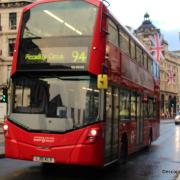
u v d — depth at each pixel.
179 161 16.58
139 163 15.85
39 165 14.25
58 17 12.02
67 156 11.30
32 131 11.59
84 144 11.25
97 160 11.35
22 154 11.66
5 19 66.62
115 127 13.20
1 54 66.56
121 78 14.00
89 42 11.64
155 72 22.80
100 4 11.92
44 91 11.74
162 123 66.56
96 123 11.38
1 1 66.44
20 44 12.15
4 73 66.25
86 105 11.43
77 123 11.37
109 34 12.55
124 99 14.57
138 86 17.27
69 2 12.05
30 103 11.81
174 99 123.00
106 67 11.70
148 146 20.44
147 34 95.88
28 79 11.95
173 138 30.48
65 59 11.68
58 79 11.70
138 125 17.41
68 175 12.51
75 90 11.55
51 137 11.40
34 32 12.09
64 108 11.52
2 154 15.95
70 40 11.77
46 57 11.82
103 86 11.22
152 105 21.61
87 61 11.52
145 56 19.31
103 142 11.66
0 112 39.44
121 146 14.36
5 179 11.38
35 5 12.30
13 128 11.81
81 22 11.84
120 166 14.80
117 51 13.50
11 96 12.05
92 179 11.94
